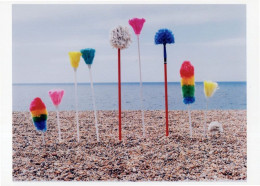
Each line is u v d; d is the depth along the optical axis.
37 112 2.33
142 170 2.17
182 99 2.38
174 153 2.26
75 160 2.23
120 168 2.18
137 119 2.55
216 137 2.39
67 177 2.17
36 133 2.44
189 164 2.20
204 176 2.15
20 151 2.32
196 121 2.50
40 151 2.31
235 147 2.31
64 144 2.34
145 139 2.37
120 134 2.36
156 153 2.26
